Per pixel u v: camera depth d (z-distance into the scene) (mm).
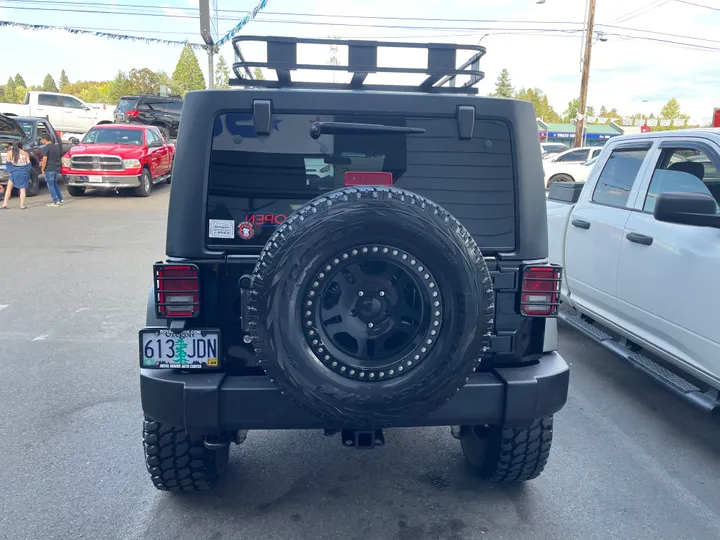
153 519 3326
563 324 7078
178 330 2865
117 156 17734
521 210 3035
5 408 4688
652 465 3986
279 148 2930
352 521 3324
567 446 4219
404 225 2496
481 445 3672
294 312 2527
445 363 2602
